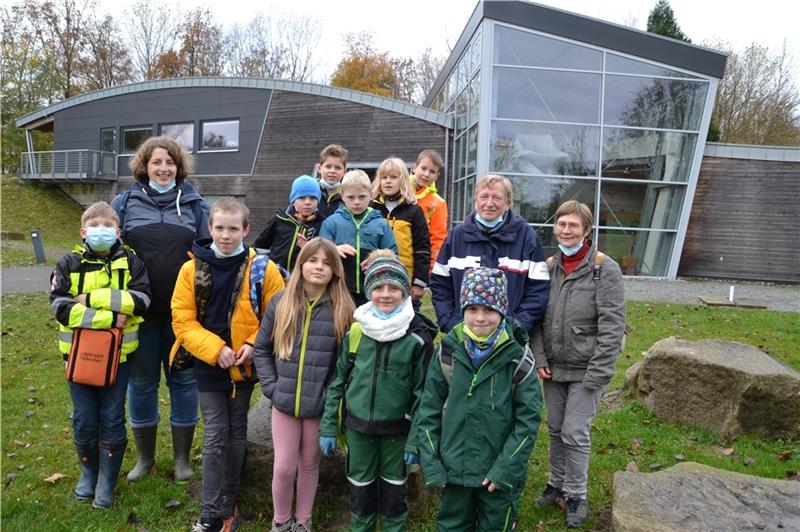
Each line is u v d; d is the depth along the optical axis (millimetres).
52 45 41188
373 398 3041
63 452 4609
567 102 15992
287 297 3289
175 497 3822
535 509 3756
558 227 3584
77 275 3500
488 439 2844
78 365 3441
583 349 3506
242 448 3469
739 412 4785
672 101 16062
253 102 20859
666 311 10828
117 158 24188
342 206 4035
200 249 3412
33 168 25953
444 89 22766
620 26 15664
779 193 16641
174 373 4023
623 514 2906
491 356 2871
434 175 4844
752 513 2936
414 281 4254
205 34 48344
